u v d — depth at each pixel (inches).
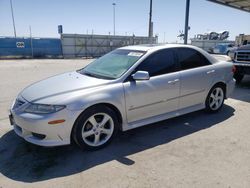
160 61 169.0
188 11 495.5
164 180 114.7
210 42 1572.3
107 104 144.3
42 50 1129.4
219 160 132.6
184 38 511.8
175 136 164.2
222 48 1230.9
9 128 177.3
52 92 139.3
